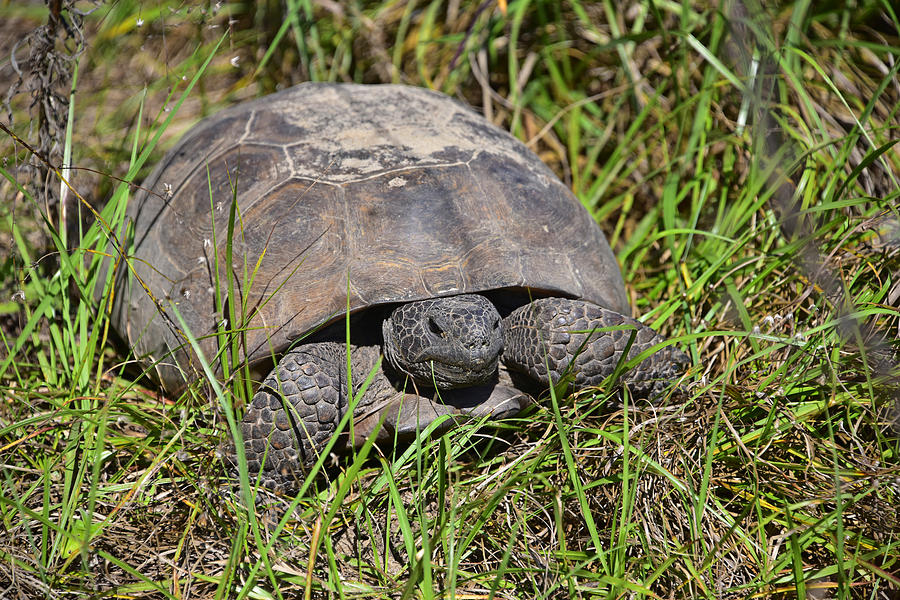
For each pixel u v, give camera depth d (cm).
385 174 366
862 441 332
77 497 295
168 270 381
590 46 593
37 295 409
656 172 495
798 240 408
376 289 336
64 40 426
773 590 271
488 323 334
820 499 293
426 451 319
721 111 507
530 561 289
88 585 279
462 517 283
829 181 436
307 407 323
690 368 380
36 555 274
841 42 483
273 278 347
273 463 326
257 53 621
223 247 363
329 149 381
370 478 338
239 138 406
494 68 605
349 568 293
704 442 323
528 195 382
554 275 359
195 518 305
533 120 576
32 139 441
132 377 421
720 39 502
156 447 337
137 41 539
